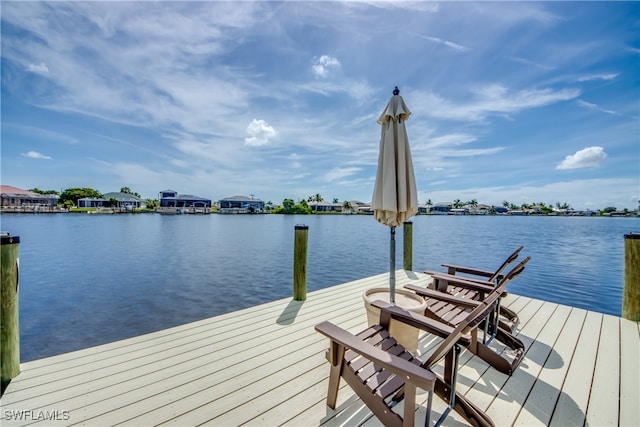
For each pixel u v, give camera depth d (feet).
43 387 5.99
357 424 5.01
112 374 6.52
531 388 6.07
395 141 7.32
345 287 14.34
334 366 5.25
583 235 64.64
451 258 35.96
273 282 24.25
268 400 5.65
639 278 9.68
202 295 20.77
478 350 7.04
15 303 6.31
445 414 4.84
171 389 5.98
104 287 22.65
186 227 82.07
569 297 20.88
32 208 136.56
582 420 5.10
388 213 7.37
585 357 7.41
